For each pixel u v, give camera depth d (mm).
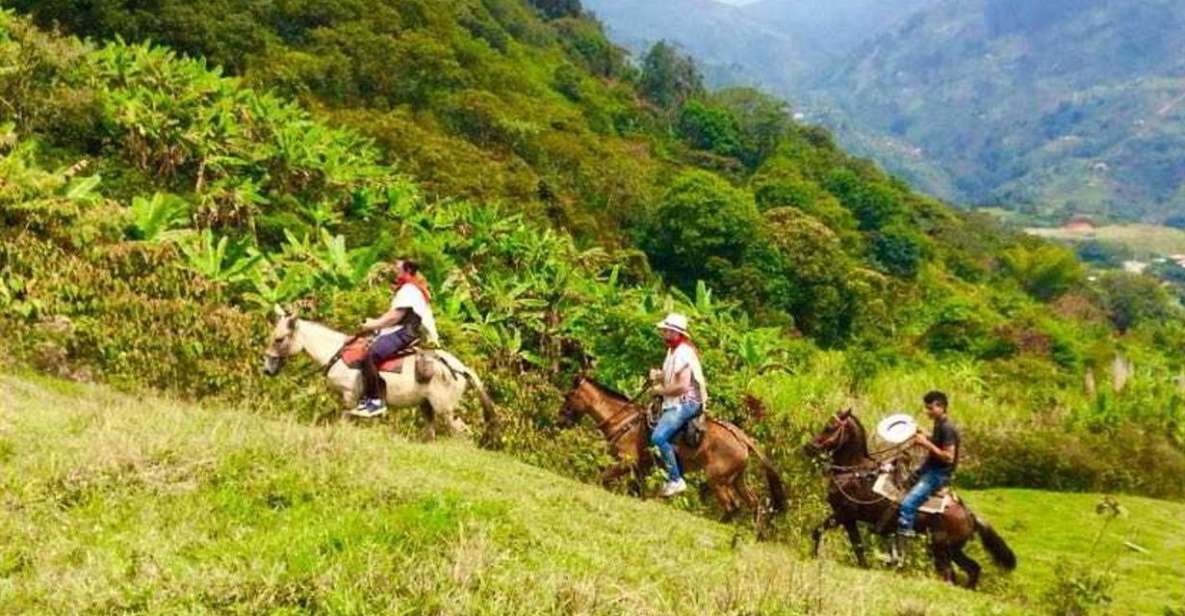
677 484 12414
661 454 12422
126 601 5625
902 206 142375
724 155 154125
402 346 12883
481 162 61938
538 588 6273
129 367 15250
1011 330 59531
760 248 76438
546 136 91250
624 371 20281
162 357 15508
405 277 13055
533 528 7930
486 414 13938
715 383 20391
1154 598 14328
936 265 132250
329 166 31406
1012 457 25078
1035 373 42500
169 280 18125
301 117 36375
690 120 157500
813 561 10297
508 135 84500
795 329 73688
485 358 20156
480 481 9953
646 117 146750
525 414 18078
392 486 8156
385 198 32375
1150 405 31359
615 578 6988
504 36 137000
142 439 8570
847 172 136875
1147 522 20984
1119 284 153000
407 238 30094
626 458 13523
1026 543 18375
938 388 29797
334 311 18562
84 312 16281
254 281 18859
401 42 88000
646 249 80000
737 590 7023
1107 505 13641
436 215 31688
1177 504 23953
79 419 9789
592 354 21297
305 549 6355
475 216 29547
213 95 32000
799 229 79062
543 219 56969
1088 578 12359
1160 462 26109
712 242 75812
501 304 22734
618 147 108375
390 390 12953
